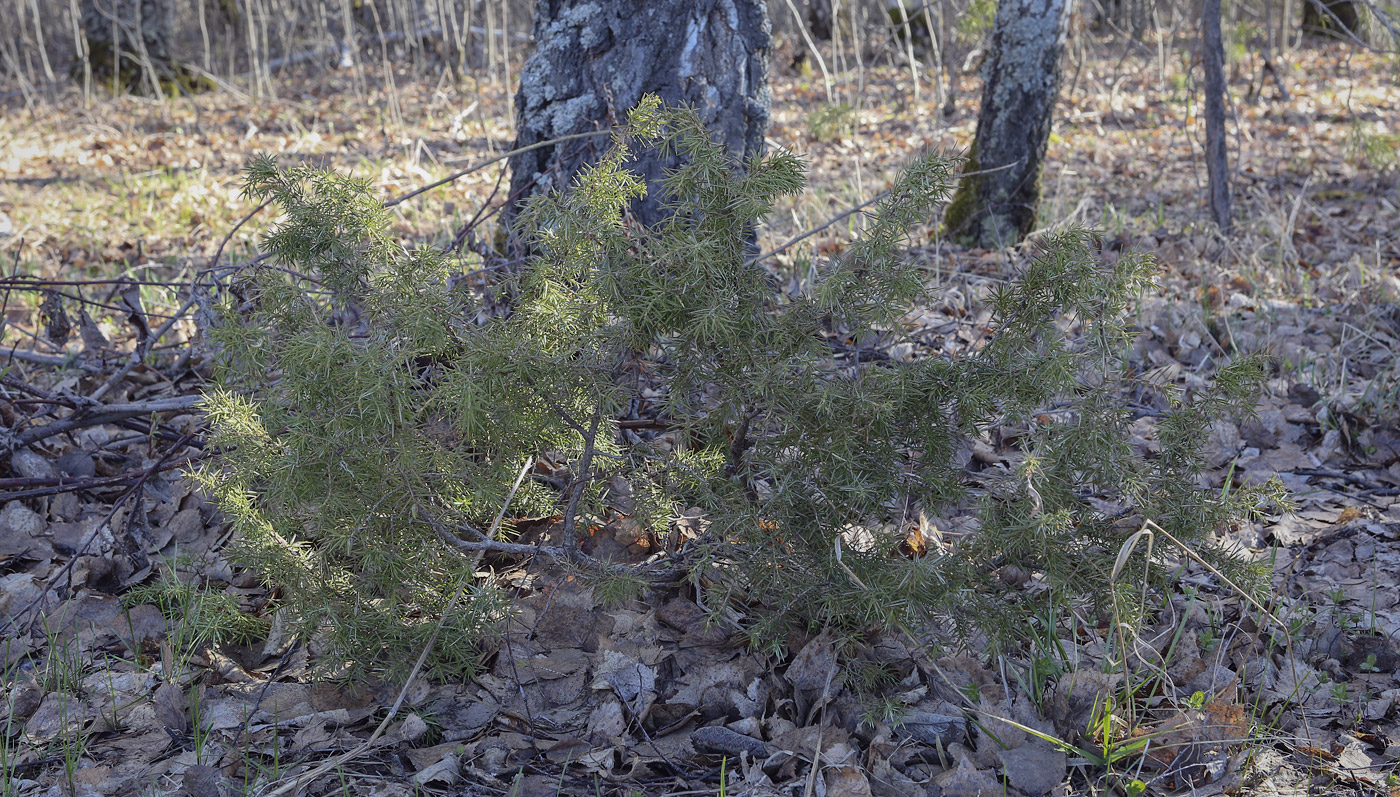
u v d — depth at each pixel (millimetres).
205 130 10820
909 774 1995
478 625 2158
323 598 2131
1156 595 2268
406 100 12117
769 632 2209
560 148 3477
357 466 2010
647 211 3332
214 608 2293
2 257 5512
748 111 3617
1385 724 2131
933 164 1938
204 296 3131
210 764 2016
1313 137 8734
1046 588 2365
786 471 2051
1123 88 11141
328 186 2080
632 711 2141
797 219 5367
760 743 2027
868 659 2238
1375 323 4297
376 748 2049
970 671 2252
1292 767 2006
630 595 2223
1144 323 4219
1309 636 2408
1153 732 1972
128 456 3217
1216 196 5504
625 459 2383
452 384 1920
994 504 2023
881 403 1938
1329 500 3092
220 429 2064
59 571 2686
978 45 9883
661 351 2230
